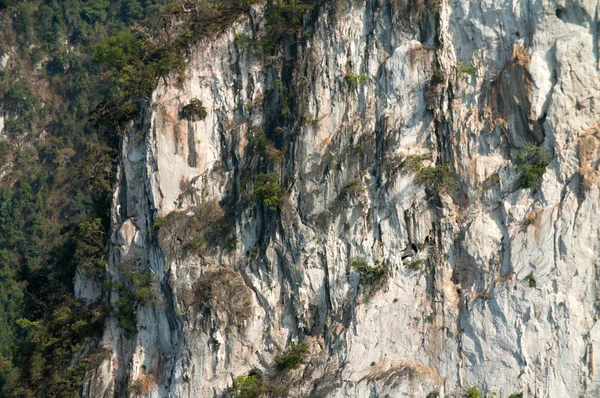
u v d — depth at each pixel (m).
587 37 118.44
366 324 121.25
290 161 129.50
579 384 111.00
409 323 120.00
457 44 124.25
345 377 119.56
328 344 123.12
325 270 125.44
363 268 122.69
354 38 130.25
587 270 112.88
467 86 122.62
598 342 111.25
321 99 130.12
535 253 115.06
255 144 132.88
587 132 116.81
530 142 119.00
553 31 119.44
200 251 131.38
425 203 121.88
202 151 136.62
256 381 124.94
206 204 134.12
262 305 127.94
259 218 130.12
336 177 126.50
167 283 131.62
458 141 121.94
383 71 126.94
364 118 127.12
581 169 115.56
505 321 114.81
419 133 124.00
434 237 121.31
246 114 135.88
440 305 119.19
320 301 125.56
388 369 118.81
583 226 113.62
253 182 131.00
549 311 113.19
